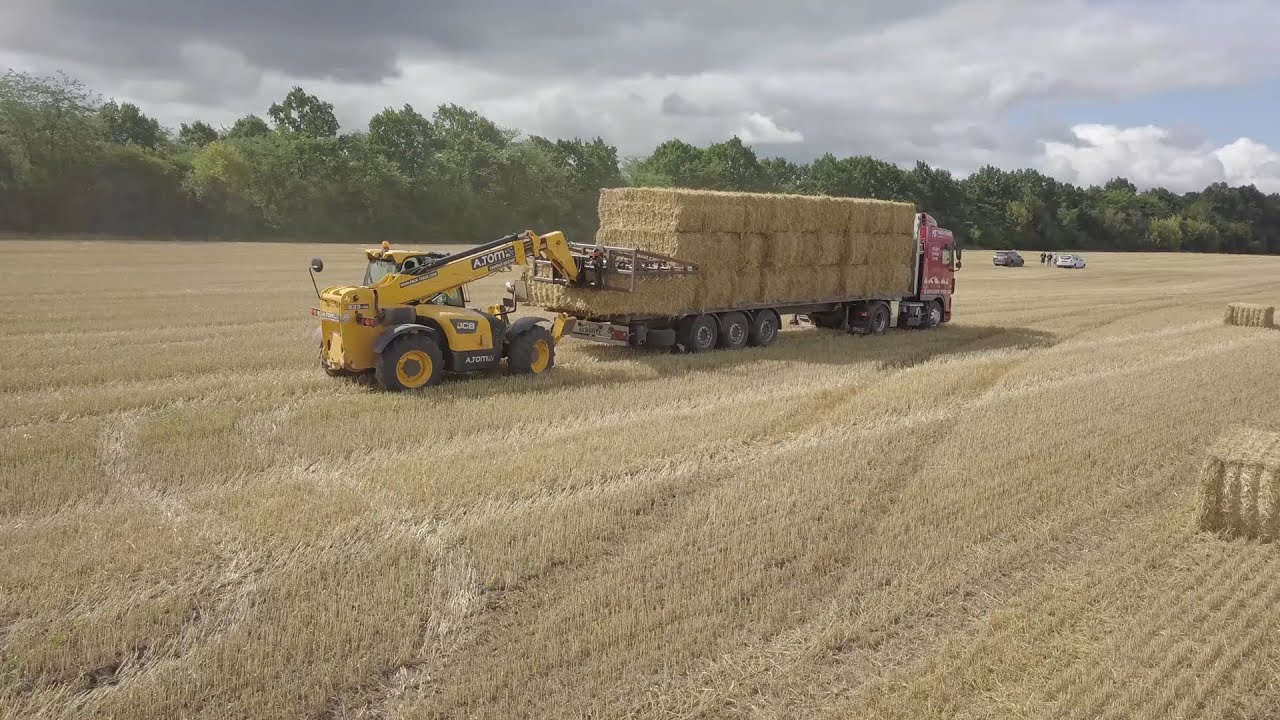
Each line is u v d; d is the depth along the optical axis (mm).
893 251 19312
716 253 15633
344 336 11914
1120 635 5375
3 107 63125
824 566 6340
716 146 109000
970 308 26562
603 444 9508
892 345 17609
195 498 7668
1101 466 8875
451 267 12695
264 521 7090
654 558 6469
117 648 5168
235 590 5914
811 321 20406
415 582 6016
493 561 6348
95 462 8719
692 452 9297
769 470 8570
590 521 7129
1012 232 105875
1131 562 6570
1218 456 7137
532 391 12258
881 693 4750
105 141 71812
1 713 4539
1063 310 26109
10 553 6402
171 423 10125
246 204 73062
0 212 61844
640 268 14438
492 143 95625
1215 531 7223
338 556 6469
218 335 17500
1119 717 4559
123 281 29344
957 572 6242
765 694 4762
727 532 6957
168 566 6258
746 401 11812
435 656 5129
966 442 9742
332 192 77875
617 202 15602
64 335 17031
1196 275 51469
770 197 16219
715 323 16188
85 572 6160
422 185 84250
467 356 12719
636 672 4902
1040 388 13062
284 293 26594
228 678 4832
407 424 10227
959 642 5293
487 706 4621
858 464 8781
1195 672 4996
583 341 17047
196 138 114438
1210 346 18031
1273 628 5531
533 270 15477
